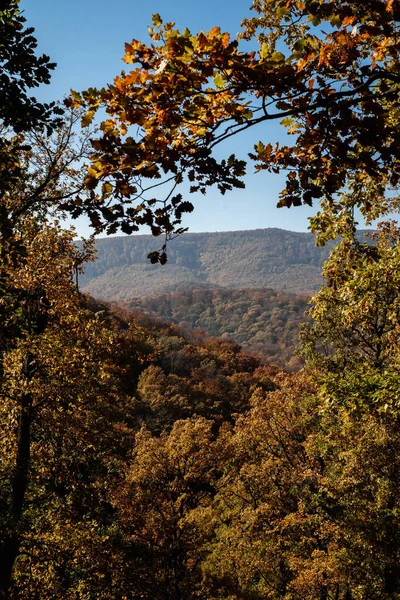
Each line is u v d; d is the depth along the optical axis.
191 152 3.12
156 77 2.76
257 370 71.06
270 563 17.89
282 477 18.91
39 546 10.30
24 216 8.22
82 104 2.89
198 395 53.31
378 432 9.88
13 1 4.95
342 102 2.99
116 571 13.05
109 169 3.09
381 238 9.75
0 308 6.25
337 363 14.18
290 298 186.00
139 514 17.48
